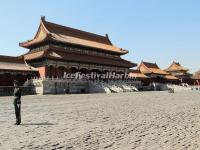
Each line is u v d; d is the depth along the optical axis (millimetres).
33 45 77812
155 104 31672
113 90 77312
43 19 81250
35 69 68938
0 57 63531
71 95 56625
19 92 16000
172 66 154875
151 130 13711
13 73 62969
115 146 10203
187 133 12883
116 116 19750
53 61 71250
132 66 97312
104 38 104000
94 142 10914
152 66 130875
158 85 112812
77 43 80625
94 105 30297
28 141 11133
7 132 13242
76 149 9781
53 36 76125
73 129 14047
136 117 19125
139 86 99750
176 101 37344
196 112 22344
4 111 24031
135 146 10188
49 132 13188
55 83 64688
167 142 10898
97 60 83688
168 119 17984
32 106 28859
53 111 23562
